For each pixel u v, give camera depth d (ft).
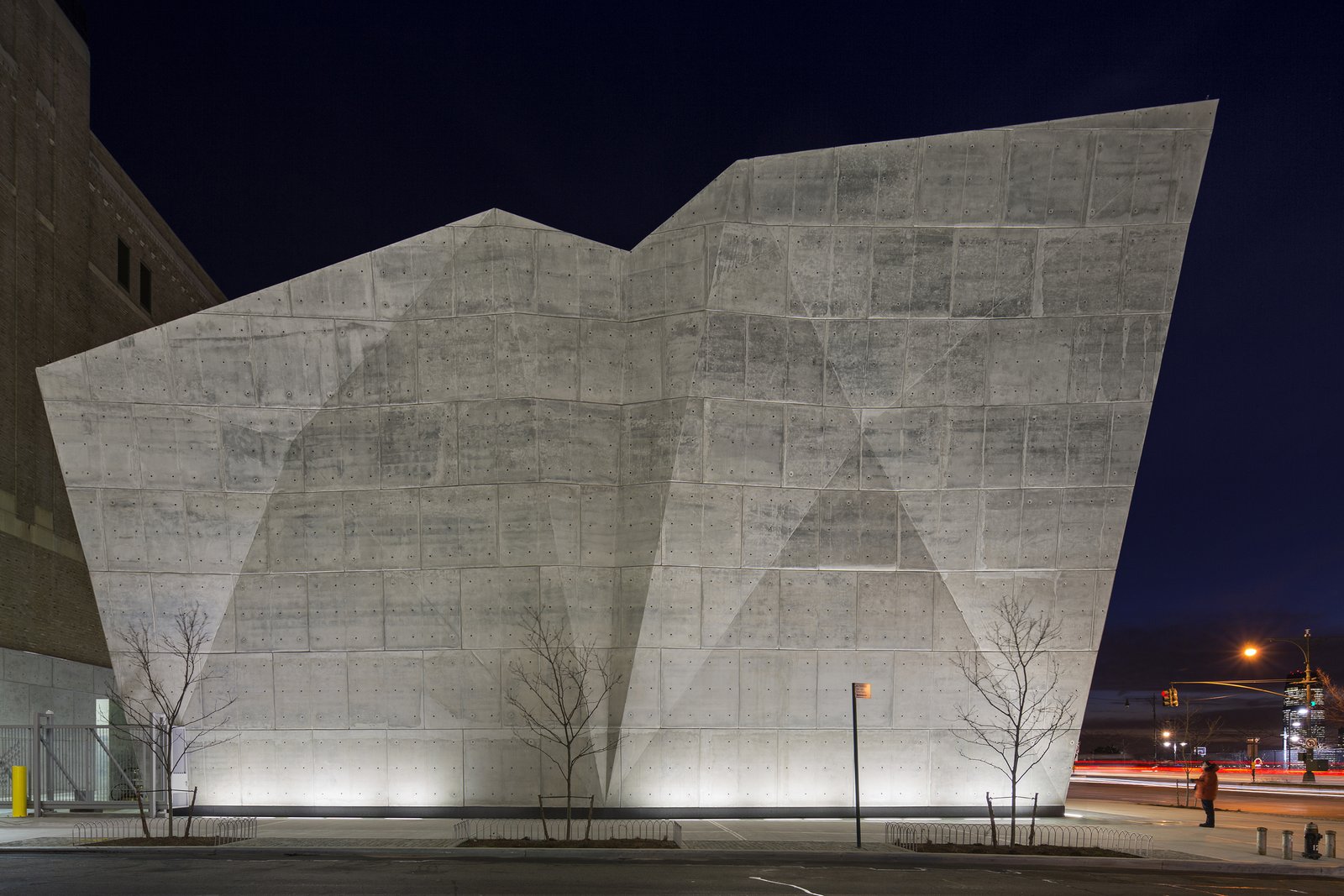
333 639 76.02
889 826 69.26
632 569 75.25
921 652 77.10
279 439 76.48
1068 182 74.84
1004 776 77.82
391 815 75.00
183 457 76.07
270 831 65.72
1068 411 76.18
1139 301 75.51
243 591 76.33
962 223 75.00
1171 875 55.47
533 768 74.84
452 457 75.82
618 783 74.74
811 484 76.13
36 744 77.97
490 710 75.15
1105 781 185.68
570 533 75.36
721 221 74.69
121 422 75.72
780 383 75.51
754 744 75.72
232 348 76.02
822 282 75.20
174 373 75.82
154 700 75.82
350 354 76.33
